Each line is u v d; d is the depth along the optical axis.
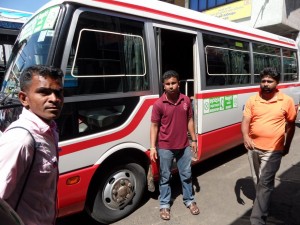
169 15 3.95
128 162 3.57
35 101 1.55
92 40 3.07
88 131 3.03
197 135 4.47
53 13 2.98
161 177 3.62
